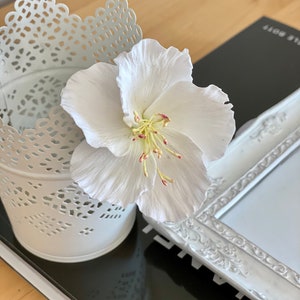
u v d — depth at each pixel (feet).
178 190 1.01
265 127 1.52
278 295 1.17
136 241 1.33
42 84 1.32
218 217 1.31
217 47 1.89
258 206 1.35
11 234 1.34
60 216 1.14
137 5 2.00
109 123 0.98
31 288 1.27
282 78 1.80
